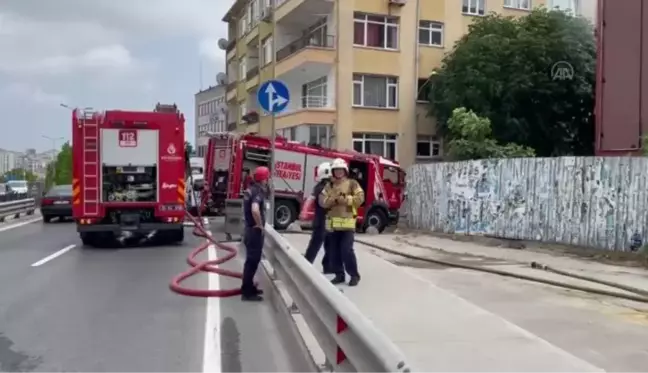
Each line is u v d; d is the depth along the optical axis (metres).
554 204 16.12
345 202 9.61
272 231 10.27
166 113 15.76
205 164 22.70
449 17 33.31
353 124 31.02
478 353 5.93
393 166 23.06
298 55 31.22
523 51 29.33
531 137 30.61
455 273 12.15
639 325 7.69
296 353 6.34
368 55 31.31
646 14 17.52
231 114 53.47
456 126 27.75
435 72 31.70
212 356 6.24
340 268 9.73
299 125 31.09
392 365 3.13
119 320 7.75
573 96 30.30
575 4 37.00
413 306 8.07
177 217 15.88
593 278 11.07
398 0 31.70
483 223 18.81
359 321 4.04
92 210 15.23
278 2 35.53
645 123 17.45
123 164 15.46
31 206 30.05
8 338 6.91
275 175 20.83
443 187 21.14
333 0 30.73
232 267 12.15
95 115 15.30
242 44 47.31
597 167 14.90
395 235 21.41
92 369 5.83
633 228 13.97
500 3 34.84
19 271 11.64
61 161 69.50
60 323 7.60
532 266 12.84
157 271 11.70
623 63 18.17
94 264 12.60
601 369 5.46
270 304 8.74
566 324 7.73
